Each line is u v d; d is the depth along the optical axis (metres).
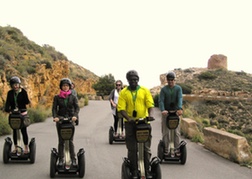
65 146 8.25
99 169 9.60
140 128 6.86
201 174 9.08
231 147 10.95
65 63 39.09
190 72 117.81
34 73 31.02
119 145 13.73
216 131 12.44
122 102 7.34
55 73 35.38
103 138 15.70
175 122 9.81
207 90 86.06
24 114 9.70
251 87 96.81
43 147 12.95
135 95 7.34
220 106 65.62
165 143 10.42
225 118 61.06
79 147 13.16
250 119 60.06
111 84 77.88
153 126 20.78
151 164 7.38
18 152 9.94
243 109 64.69
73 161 8.52
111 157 11.30
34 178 8.45
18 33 45.12
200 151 12.62
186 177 8.74
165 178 8.60
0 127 16.06
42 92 31.42
